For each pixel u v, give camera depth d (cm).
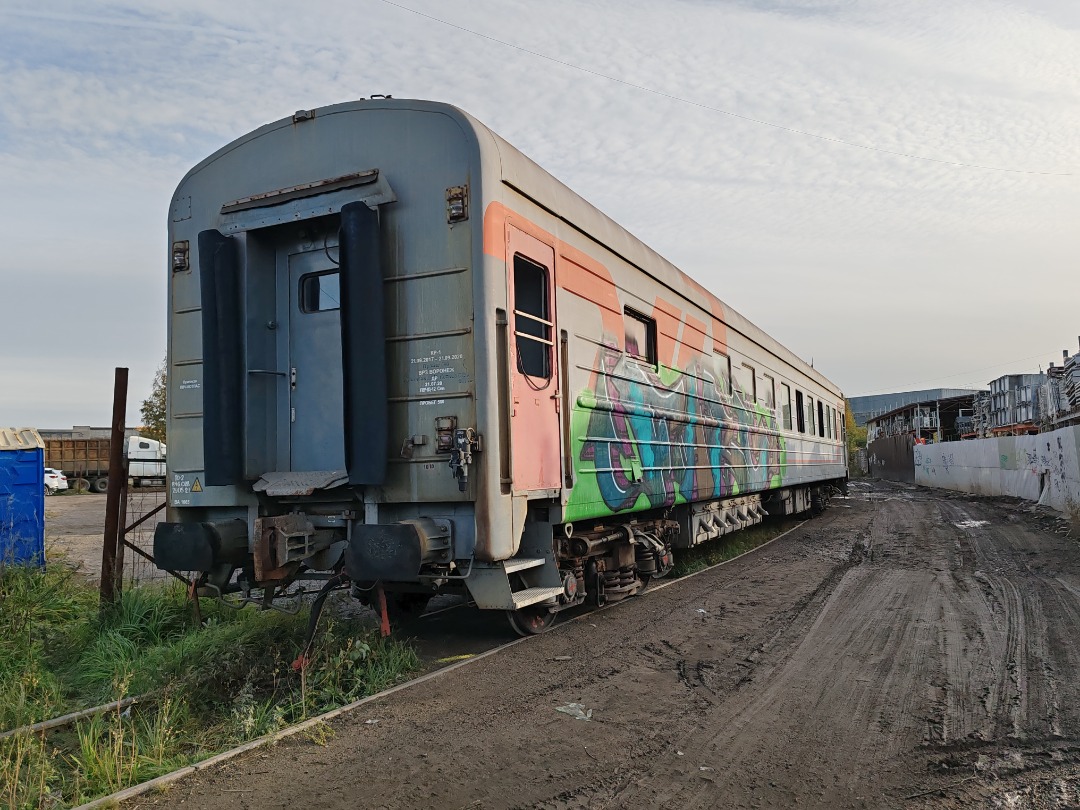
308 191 567
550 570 609
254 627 593
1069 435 1720
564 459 621
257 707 451
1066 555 1095
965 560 1088
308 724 428
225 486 595
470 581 543
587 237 699
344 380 523
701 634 649
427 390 529
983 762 382
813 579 932
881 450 5475
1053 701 470
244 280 592
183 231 638
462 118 535
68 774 385
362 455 514
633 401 777
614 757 388
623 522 817
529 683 510
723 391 1099
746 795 347
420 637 652
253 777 365
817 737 416
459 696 482
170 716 441
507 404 529
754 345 1306
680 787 355
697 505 1020
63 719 450
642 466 784
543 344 609
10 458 886
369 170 558
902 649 594
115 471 689
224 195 620
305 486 550
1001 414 3294
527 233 584
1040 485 2055
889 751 396
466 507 522
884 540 1370
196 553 564
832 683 511
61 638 613
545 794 347
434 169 539
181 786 356
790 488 1650
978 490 2841
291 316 604
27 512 896
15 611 662
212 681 501
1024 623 676
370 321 522
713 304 1077
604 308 725
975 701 472
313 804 338
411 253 541
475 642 633
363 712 453
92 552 1221
